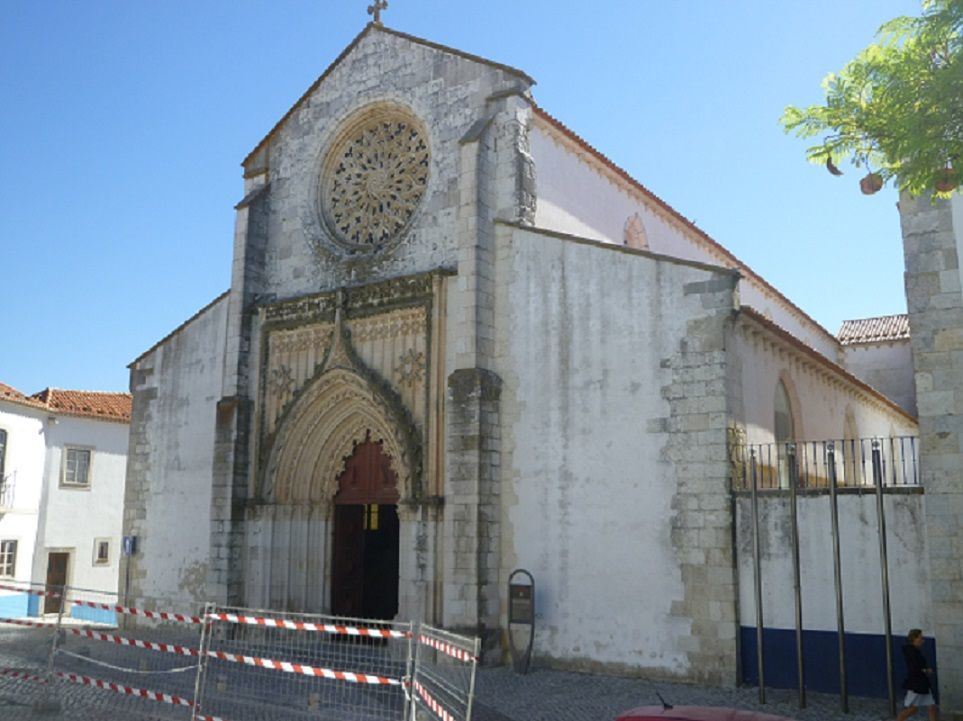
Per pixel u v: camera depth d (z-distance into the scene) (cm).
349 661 1783
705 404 1777
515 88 2180
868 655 1545
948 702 1414
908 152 922
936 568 1452
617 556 1828
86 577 3794
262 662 1226
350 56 2545
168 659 1867
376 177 2453
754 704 1516
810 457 2341
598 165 2522
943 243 1512
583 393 1934
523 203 2122
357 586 2428
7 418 3462
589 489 1889
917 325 1518
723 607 1688
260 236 2597
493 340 2080
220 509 2422
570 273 2000
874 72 955
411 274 2220
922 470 1486
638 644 1773
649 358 1862
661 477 1803
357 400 2273
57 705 1395
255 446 2441
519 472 1986
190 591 2562
